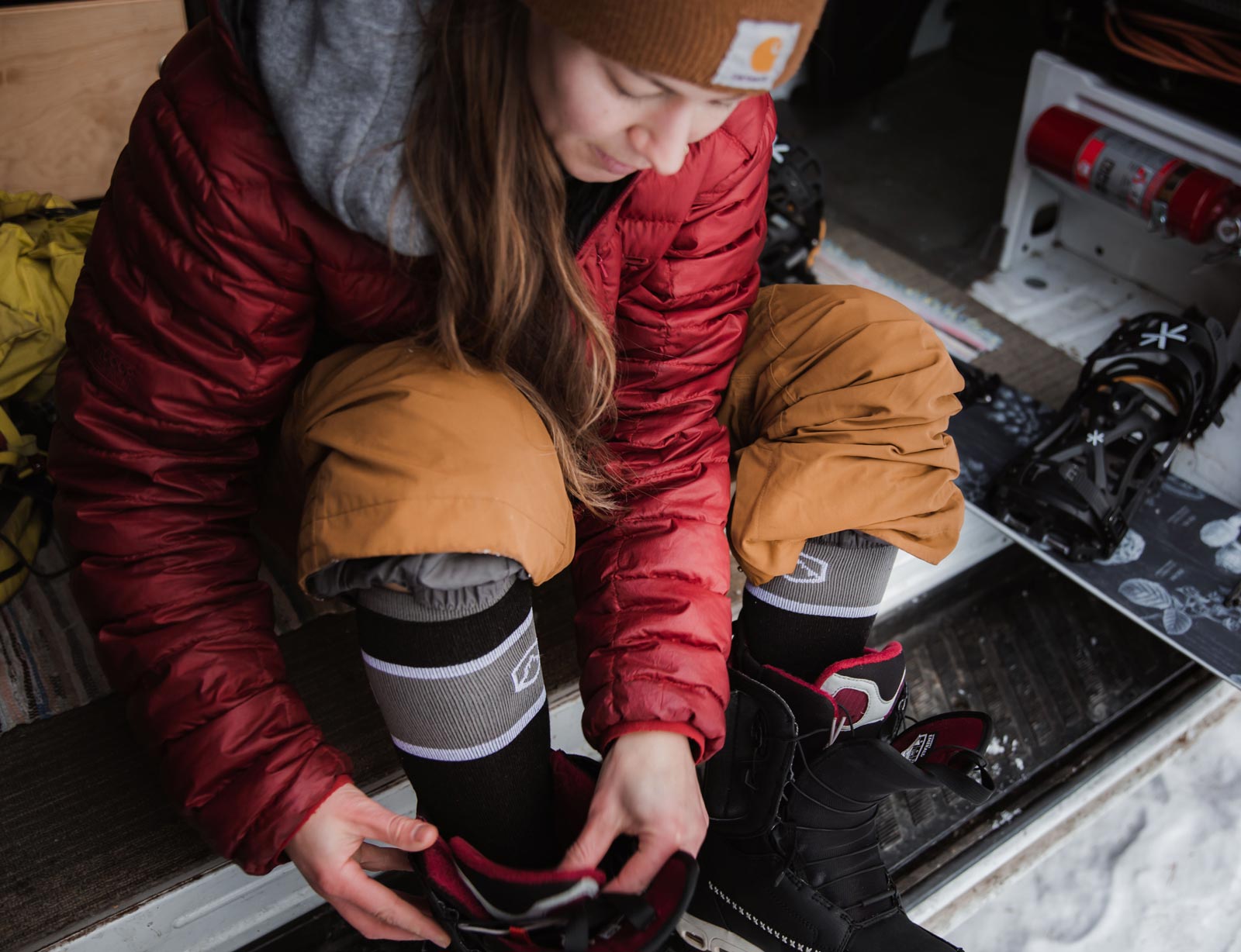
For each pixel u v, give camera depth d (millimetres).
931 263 2037
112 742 1155
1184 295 1899
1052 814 1305
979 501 1483
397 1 681
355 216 737
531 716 878
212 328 814
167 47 1566
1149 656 1495
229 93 759
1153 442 1406
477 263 782
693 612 908
